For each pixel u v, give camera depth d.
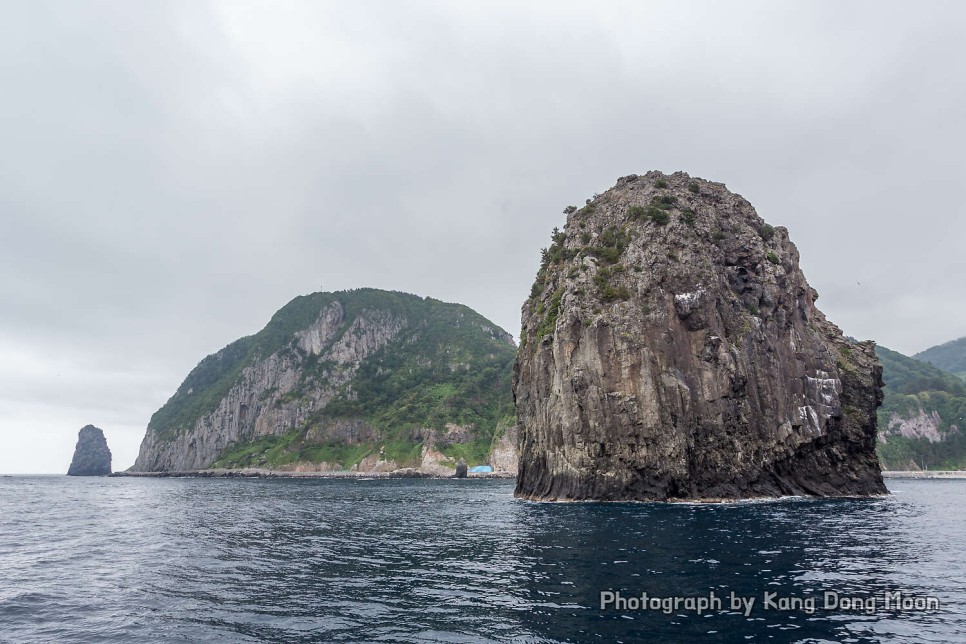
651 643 16.91
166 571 28.89
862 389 85.69
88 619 20.28
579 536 38.66
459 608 20.97
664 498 67.31
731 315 77.50
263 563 31.02
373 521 53.47
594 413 71.62
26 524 53.78
